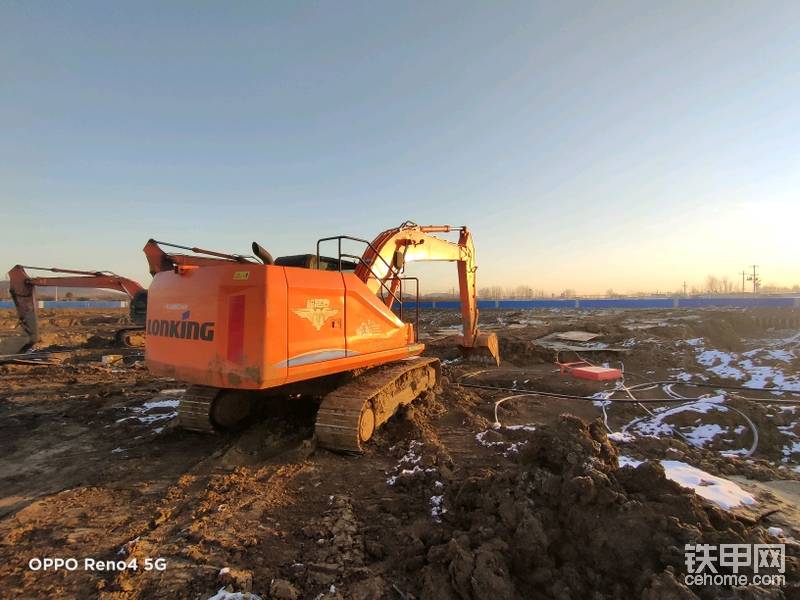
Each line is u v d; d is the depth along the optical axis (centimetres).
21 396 1023
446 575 341
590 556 352
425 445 637
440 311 4556
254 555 385
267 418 763
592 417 934
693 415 860
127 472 573
